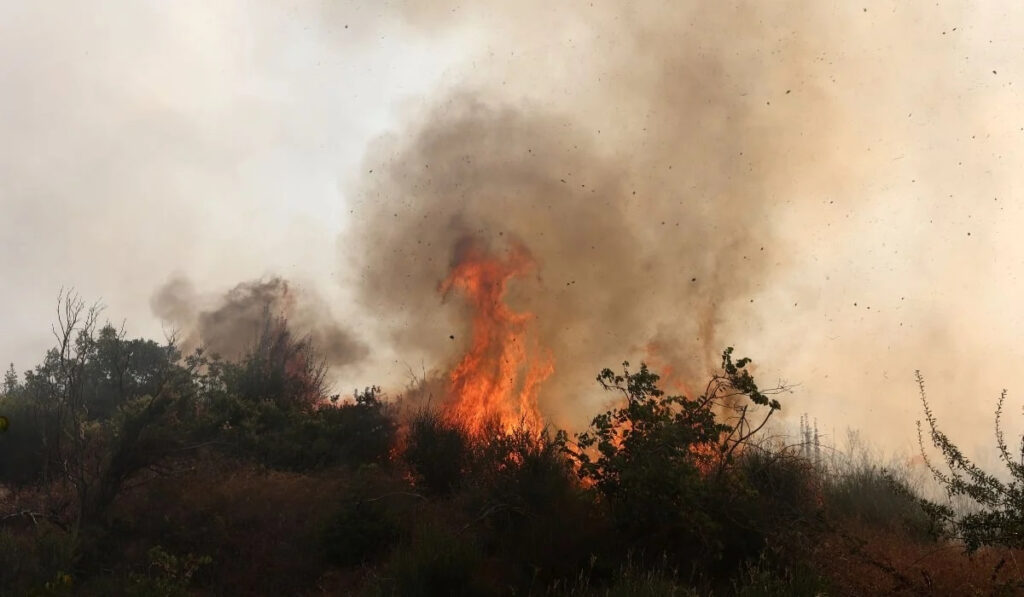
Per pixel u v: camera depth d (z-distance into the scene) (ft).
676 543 25.21
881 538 25.75
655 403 28.12
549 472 28.71
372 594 24.38
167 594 23.62
